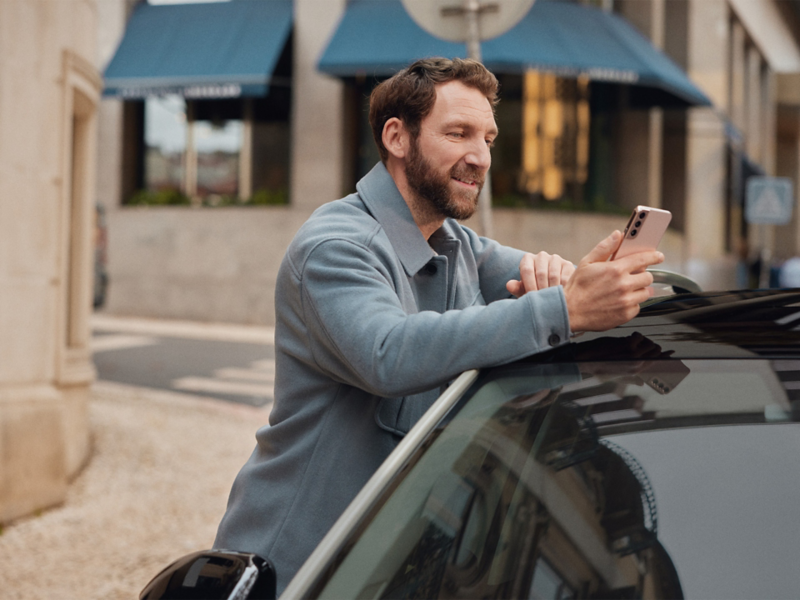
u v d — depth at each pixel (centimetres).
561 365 129
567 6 1318
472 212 153
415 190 152
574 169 1382
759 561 100
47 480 426
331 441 140
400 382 125
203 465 545
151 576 356
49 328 436
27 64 409
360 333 127
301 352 141
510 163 1334
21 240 407
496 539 111
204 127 1494
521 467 116
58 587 340
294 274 139
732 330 130
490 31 326
